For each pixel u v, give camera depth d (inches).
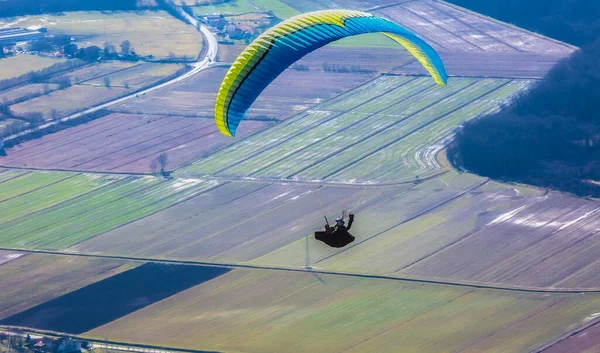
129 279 7234.3
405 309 6451.8
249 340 6141.7
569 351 5880.9
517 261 7155.5
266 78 3415.4
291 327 6264.8
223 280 7062.0
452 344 6018.7
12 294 7121.1
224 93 3462.1
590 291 6628.9
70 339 6348.4
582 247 7337.6
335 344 6063.0
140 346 6186.0
